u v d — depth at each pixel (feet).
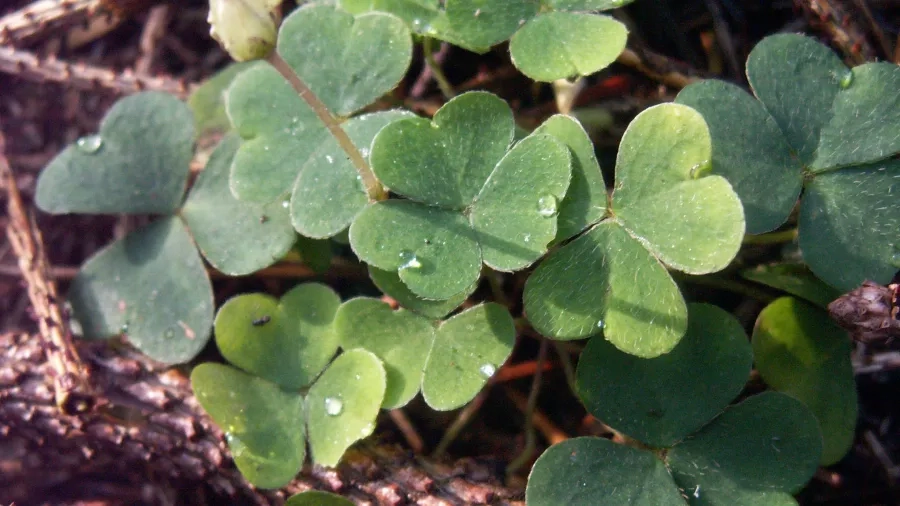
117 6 0.73
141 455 0.65
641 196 0.58
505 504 0.61
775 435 0.59
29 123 0.78
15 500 0.69
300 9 0.64
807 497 0.65
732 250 0.56
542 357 0.67
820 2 0.66
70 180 0.67
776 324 0.61
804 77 0.60
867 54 0.66
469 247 0.59
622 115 0.68
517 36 0.62
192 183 0.71
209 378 0.62
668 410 0.59
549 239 0.58
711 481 0.59
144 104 0.68
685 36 0.71
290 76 0.58
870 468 0.65
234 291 0.71
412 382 0.60
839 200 0.60
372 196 0.61
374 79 0.63
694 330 0.59
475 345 0.60
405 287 0.61
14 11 0.79
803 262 0.62
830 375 0.61
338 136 0.59
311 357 0.63
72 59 0.79
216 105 0.70
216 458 0.63
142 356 0.66
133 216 0.75
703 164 0.57
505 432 0.66
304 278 0.70
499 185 0.59
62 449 0.67
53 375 0.65
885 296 0.58
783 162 0.60
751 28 0.71
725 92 0.60
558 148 0.58
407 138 0.59
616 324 0.58
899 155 0.60
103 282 0.66
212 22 0.57
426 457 0.64
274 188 0.63
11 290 0.74
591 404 0.59
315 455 0.61
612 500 0.58
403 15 0.64
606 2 0.62
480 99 0.60
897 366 0.64
